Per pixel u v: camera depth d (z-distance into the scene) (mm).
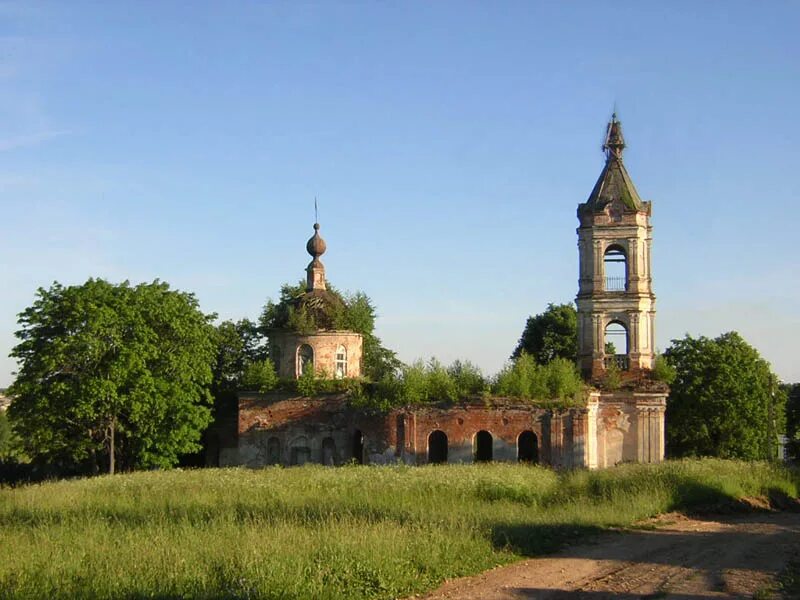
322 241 70438
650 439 62562
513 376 61062
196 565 22016
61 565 22188
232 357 80750
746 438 75750
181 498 38094
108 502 37500
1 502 37625
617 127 66500
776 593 22406
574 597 21688
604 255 65062
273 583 20516
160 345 62906
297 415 65312
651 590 22562
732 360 77062
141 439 62062
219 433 70812
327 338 66625
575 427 59594
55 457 63219
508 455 60281
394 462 61438
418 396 61562
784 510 45781
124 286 63625
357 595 20859
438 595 21750
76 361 59344
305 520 30422
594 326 64750
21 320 61000
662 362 64875
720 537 32875
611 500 40000
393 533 25922
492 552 26719
